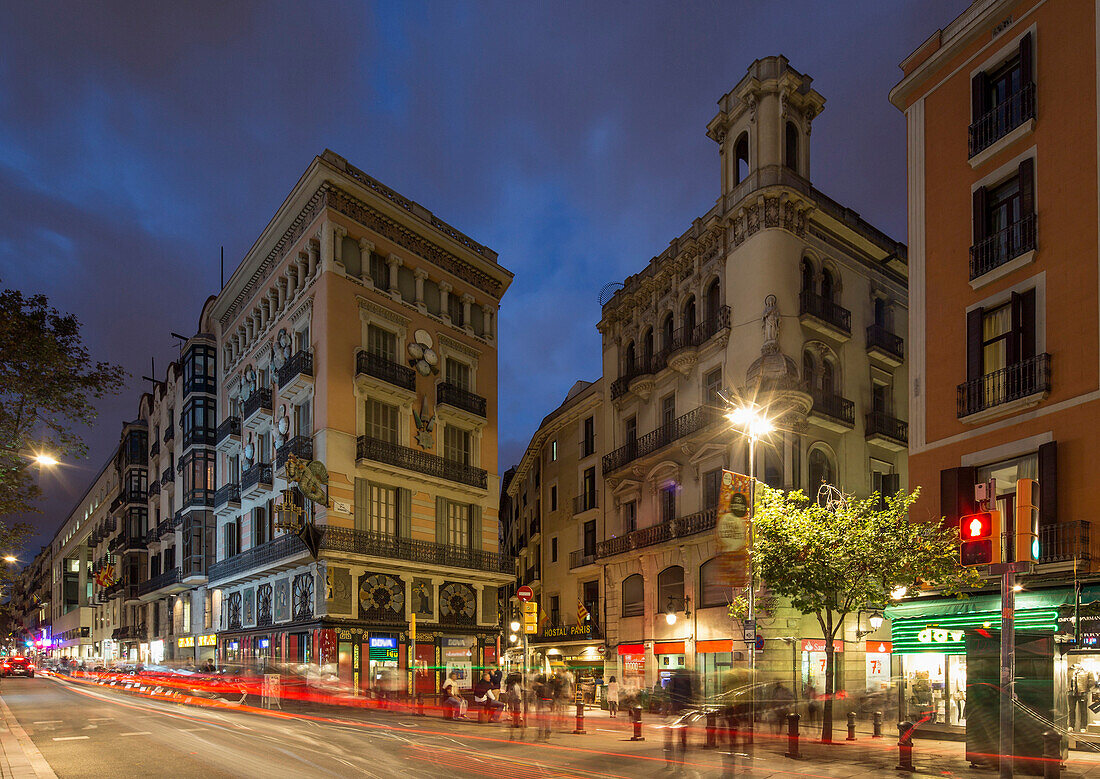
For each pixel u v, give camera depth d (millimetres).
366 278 34625
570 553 42156
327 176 33531
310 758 14445
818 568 19266
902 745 13922
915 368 22625
